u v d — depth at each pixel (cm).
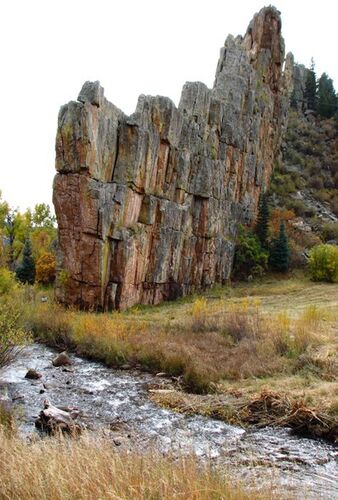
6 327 1450
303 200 6069
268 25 5872
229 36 5306
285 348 1716
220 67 5081
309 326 1967
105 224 2720
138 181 3002
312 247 4912
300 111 8525
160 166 3275
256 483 667
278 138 6412
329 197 6438
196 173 3762
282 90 6366
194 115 3844
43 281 4194
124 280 2892
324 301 3266
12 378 1509
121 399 1364
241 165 4731
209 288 4025
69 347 2005
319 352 1583
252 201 5062
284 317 2153
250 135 4909
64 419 1055
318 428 1085
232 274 4562
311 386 1316
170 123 3259
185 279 3697
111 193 2794
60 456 607
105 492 510
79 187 2661
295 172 6519
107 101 2802
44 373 1606
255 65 5634
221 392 1383
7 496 521
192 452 690
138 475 558
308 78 9062
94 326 2077
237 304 3238
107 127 2795
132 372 1672
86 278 2756
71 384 1498
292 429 1113
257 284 4347
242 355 1670
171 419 1198
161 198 3309
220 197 4150
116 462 583
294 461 938
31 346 2002
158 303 3394
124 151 2941
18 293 2555
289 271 4672
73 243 2759
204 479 570
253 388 1355
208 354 1716
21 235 5006
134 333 2044
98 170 2730
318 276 4291
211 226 3928
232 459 909
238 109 4559
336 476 869
